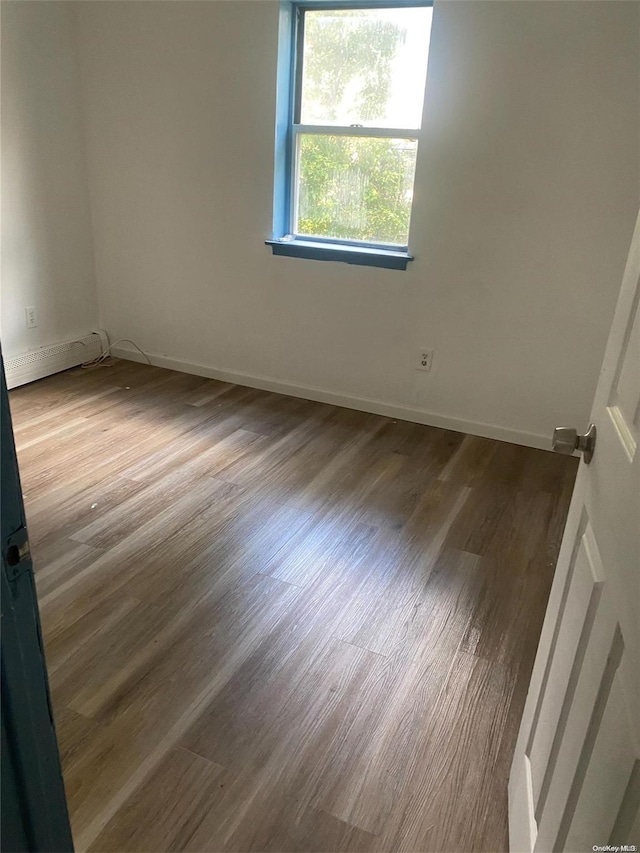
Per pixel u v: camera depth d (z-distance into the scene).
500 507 2.55
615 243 2.68
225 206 3.38
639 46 2.42
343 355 3.38
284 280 3.37
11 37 3.07
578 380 2.93
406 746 1.51
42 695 0.69
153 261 3.70
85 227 3.75
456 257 2.96
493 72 2.64
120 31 3.28
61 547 2.16
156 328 3.86
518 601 2.02
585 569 0.98
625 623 0.74
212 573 2.08
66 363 3.73
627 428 0.86
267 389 3.63
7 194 3.24
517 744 1.39
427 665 1.75
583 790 0.83
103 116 3.50
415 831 1.33
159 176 3.49
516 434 3.11
